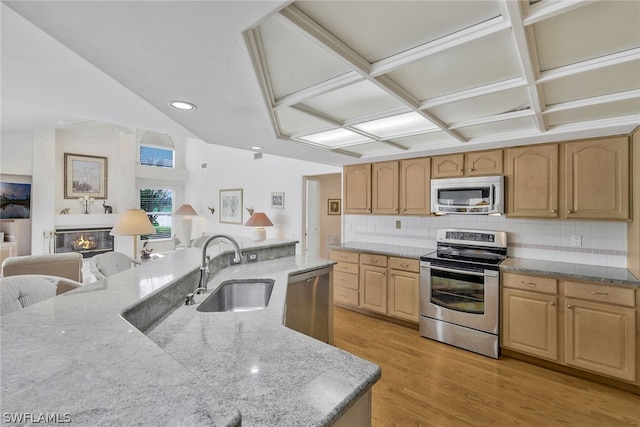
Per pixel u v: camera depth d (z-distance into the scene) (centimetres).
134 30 103
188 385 66
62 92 220
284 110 204
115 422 53
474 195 322
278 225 598
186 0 87
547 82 165
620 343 232
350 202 439
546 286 264
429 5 106
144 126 317
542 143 288
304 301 269
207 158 792
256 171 646
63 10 92
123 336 92
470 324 302
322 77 160
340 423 89
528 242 324
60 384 65
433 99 188
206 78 142
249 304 224
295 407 79
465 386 244
